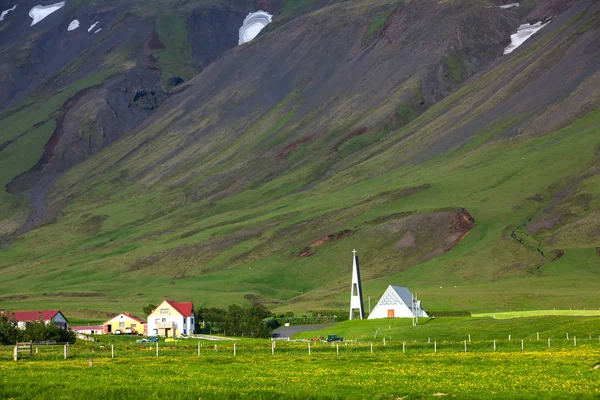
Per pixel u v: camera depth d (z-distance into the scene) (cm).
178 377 14975
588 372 15225
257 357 18900
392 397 12912
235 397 13000
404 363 17200
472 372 15362
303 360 18062
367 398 12812
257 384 14075
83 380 14638
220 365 17062
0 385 14025
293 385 13912
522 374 15050
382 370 15888
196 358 18638
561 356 17775
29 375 15275
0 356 19212
